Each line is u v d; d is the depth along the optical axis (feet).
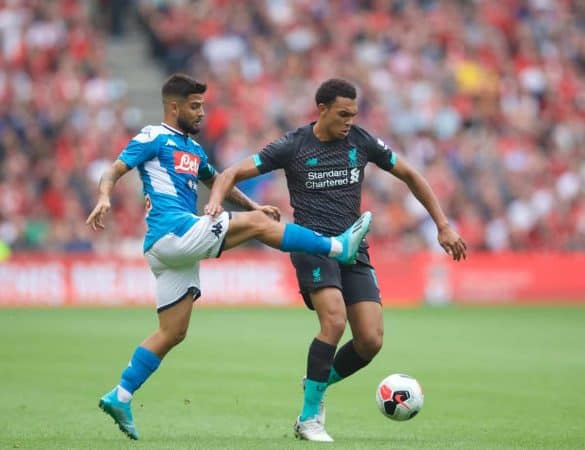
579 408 111.24
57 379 132.46
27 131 288.71
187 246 87.97
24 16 318.65
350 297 93.76
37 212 271.90
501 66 347.36
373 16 347.56
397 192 290.97
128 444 85.30
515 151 321.73
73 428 97.50
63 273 257.96
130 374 89.35
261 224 89.10
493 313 249.34
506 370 144.15
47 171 276.21
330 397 119.75
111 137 291.79
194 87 90.74
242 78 317.22
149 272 263.29
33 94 298.76
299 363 149.59
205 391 122.93
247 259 266.77
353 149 94.63
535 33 360.48
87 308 249.14
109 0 355.56
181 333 90.74
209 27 331.57
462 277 280.51
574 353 165.99
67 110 295.69
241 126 299.17
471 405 113.39
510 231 301.63
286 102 311.47
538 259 285.02
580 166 324.80
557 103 345.72
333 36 337.72
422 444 86.38
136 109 330.75
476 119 329.31
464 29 353.10
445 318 234.58
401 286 277.03
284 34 334.65
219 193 90.63
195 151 92.32
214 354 160.56
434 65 339.16
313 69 323.78
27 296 255.50
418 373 140.77
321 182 93.86
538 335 196.34
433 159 311.06
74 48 317.22
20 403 113.70
